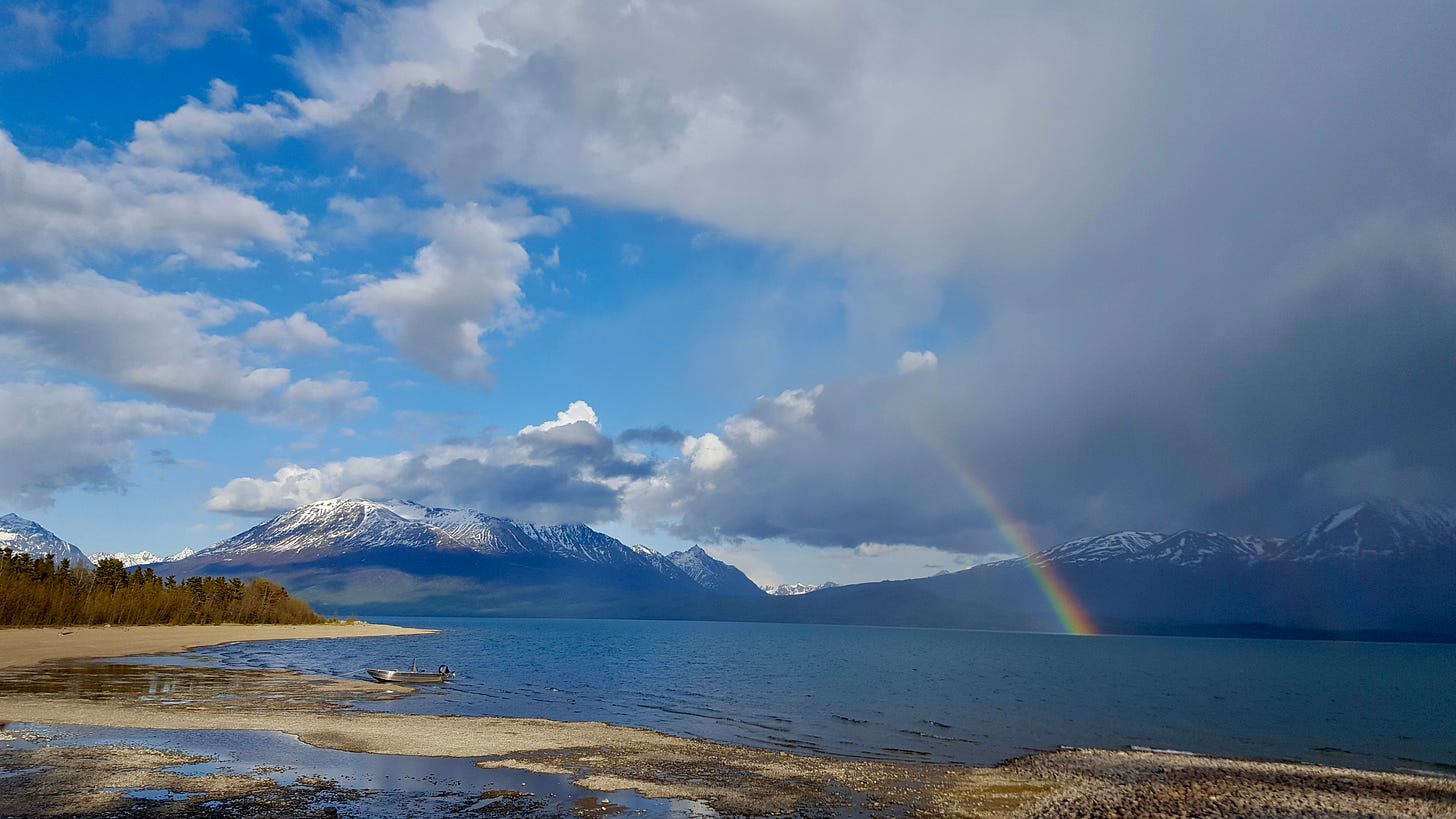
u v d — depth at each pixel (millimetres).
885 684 96438
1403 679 134125
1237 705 81250
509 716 53938
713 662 137875
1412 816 31172
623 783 32969
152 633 156250
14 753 33375
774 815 29297
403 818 26297
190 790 28500
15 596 142250
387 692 66062
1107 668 148125
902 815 30172
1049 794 34312
